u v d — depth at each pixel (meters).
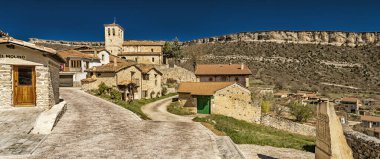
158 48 89.06
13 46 18.08
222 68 55.47
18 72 18.39
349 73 133.62
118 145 13.50
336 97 85.44
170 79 69.88
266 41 180.75
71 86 51.09
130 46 88.81
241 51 160.38
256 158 14.75
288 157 15.55
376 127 57.62
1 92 17.89
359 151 12.51
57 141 13.66
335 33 183.38
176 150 13.11
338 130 11.51
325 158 11.72
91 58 56.47
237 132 21.62
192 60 119.44
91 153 12.05
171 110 35.19
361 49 168.50
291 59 150.75
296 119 45.97
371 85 114.75
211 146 14.06
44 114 17.23
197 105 37.12
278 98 63.25
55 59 21.50
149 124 19.36
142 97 48.06
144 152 12.55
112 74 43.44
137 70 46.94
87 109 23.75
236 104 37.12
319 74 129.00
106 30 89.50
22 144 12.57
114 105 27.84
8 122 15.43
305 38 184.38
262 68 129.38
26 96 18.59
